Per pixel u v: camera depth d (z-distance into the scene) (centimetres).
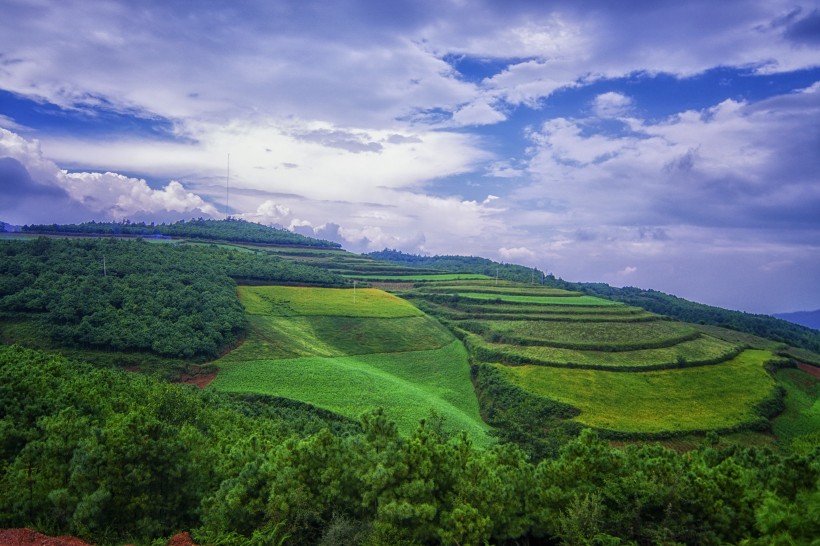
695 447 8650
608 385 10962
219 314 13362
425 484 3125
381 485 3105
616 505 3155
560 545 3045
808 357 14812
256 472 3534
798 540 2262
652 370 11756
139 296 12800
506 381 11206
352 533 3088
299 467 3409
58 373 6888
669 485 3088
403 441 3562
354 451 3550
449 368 13325
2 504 3259
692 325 17862
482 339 14712
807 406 10744
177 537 3328
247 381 10825
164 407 6606
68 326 10781
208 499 3484
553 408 9875
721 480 3144
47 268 13150
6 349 7725
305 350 13150
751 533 2934
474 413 10731
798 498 2538
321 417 9388
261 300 16062
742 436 9062
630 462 3591
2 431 4081
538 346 13225
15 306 11119
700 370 11800
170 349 11150
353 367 12319
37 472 3656
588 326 14700
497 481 3253
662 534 2877
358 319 15825
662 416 9644
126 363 10538
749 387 10956
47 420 4359
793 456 3183
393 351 14138
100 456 3488
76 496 3347
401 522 3017
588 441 3672
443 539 2905
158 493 3547
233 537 3175
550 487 3397
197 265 16600
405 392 10994
